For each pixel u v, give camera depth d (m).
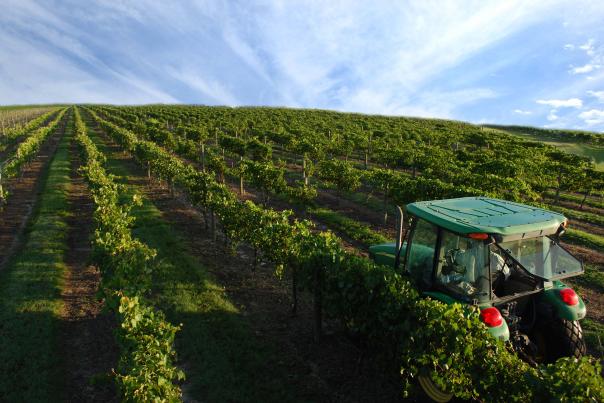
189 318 8.12
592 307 9.20
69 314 8.51
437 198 14.41
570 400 3.65
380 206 19.36
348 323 6.55
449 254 5.49
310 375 6.39
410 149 34.34
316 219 16.88
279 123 55.31
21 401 5.84
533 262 5.34
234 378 6.25
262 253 12.05
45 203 17.66
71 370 6.68
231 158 35.34
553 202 23.48
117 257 7.86
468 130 62.81
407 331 5.13
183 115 66.75
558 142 59.50
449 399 5.07
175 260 11.23
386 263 7.27
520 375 4.14
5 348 7.03
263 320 8.16
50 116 82.25
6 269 10.60
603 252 13.41
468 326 4.53
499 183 17.09
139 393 4.57
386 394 5.93
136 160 29.83
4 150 39.38
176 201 19.12
